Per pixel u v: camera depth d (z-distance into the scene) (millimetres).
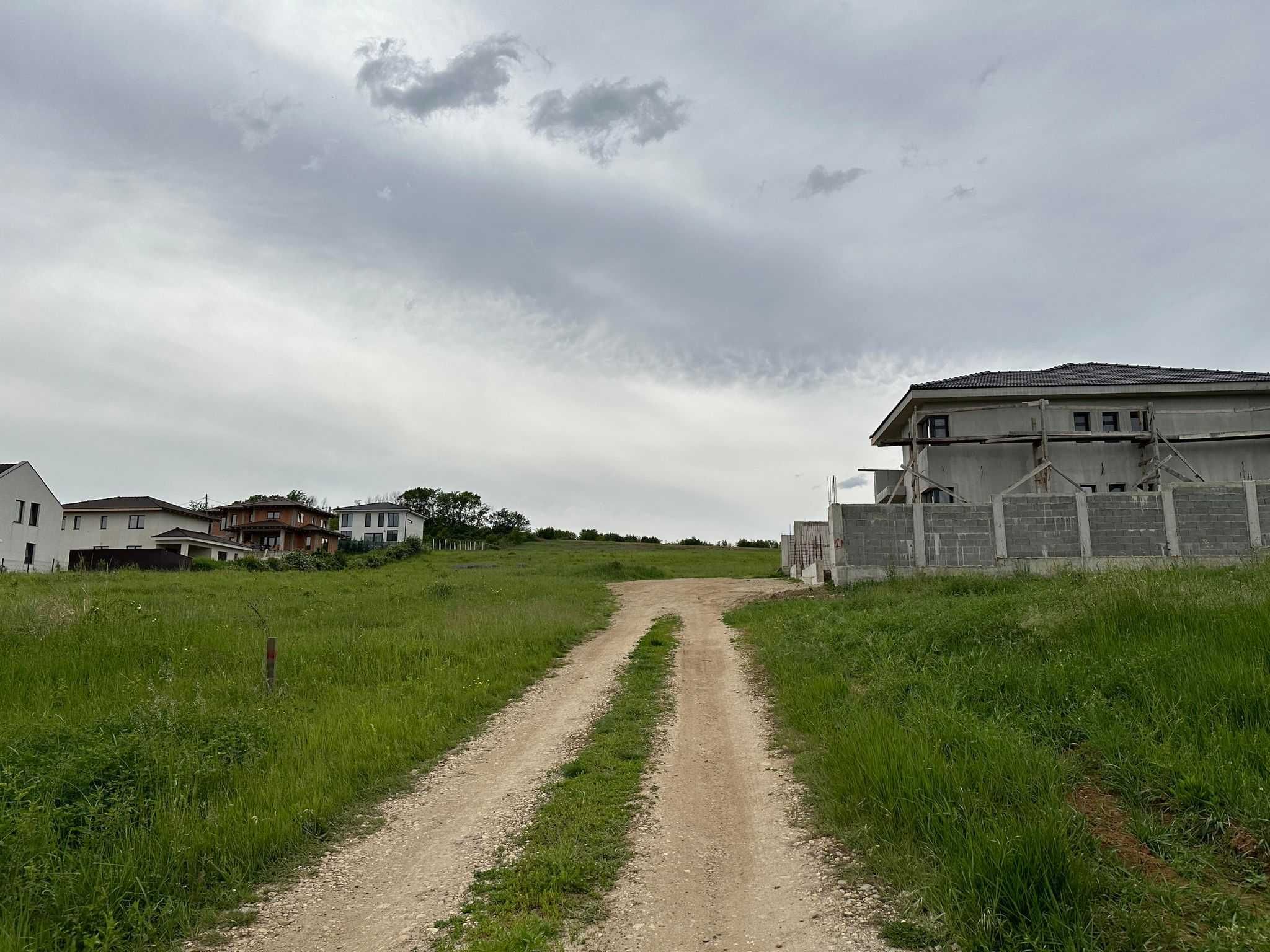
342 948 4496
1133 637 9328
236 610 17453
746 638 15531
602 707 10305
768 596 22812
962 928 4145
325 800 6621
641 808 6594
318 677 11172
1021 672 8422
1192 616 9523
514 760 8211
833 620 14375
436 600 21578
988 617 11523
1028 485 24625
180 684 10164
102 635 12297
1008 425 24922
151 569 38469
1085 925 4039
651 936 4469
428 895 5129
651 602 23797
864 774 6250
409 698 10031
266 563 43594
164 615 14703
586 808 6570
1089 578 14375
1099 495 20469
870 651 11141
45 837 5309
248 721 8344
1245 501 20047
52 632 12258
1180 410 24797
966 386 24891
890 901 4680
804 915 4609
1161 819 5320
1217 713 6570
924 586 18234
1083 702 7391
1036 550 20391
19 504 39812
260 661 11664
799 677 10648
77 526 52062
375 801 7047
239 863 5496
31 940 4344
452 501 87250
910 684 8930
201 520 55719
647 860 5559
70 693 9625
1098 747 6406
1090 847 4855
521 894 5004
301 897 5164
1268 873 4582
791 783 7078
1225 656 7684
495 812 6668
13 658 10797
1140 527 20281
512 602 20984
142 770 6539
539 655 13758
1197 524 20141
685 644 15234
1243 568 15344
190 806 6211
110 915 4523
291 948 4516
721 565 45781
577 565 40750
